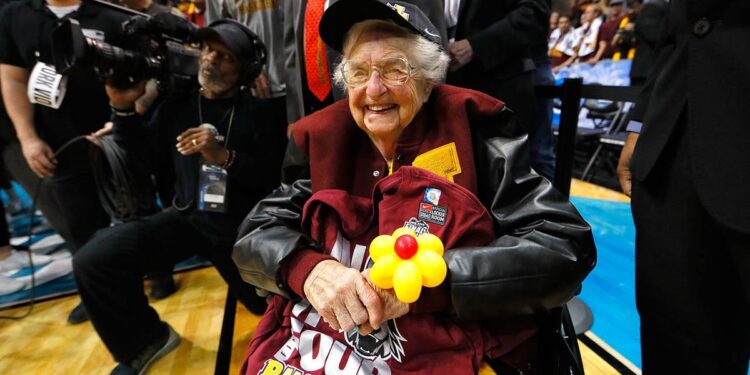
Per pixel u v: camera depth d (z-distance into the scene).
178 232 1.46
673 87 0.74
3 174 1.87
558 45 4.30
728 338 0.77
